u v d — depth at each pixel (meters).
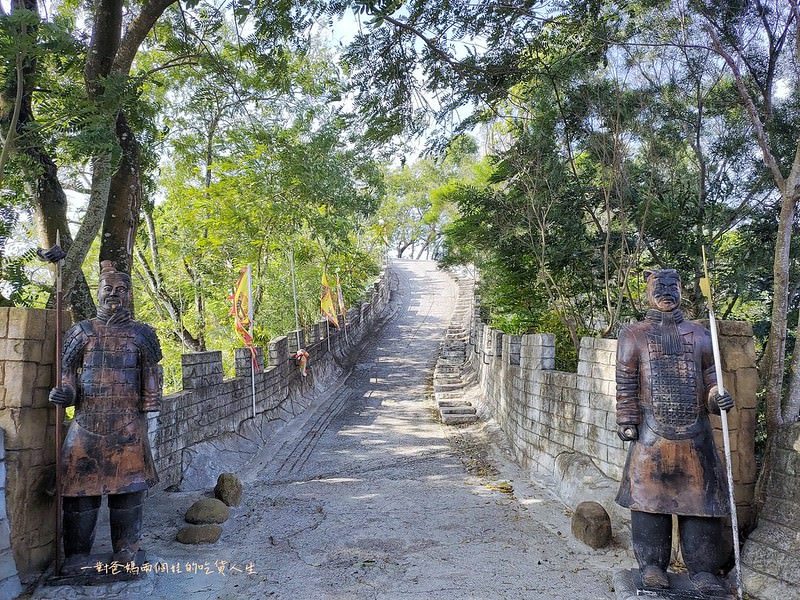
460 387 19.45
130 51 9.43
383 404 18.09
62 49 7.10
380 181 17.88
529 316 14.65
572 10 9.84
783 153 8.34
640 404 5.34
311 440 13.85
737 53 8.52
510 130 12.12
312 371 19.67
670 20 9.05
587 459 8.45
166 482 9.36
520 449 11.29
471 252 17.44
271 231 18.66
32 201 9.44
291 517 8.23
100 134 7.51
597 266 11.12
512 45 10.36
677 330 5.37
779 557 5.25
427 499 9.14
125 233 10.40
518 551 6.79
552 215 11.11
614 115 9.90
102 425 5.57
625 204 9.84
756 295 8.95
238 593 5.73
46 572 5.58
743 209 8.88
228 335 20.61
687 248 9.07
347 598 5.62
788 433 5.58
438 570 6.27
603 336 10.04
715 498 5.07
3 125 8.23
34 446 5.71
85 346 5.66
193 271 19.67
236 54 15.40
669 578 5.21
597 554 6.63
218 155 19.27
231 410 12.38
